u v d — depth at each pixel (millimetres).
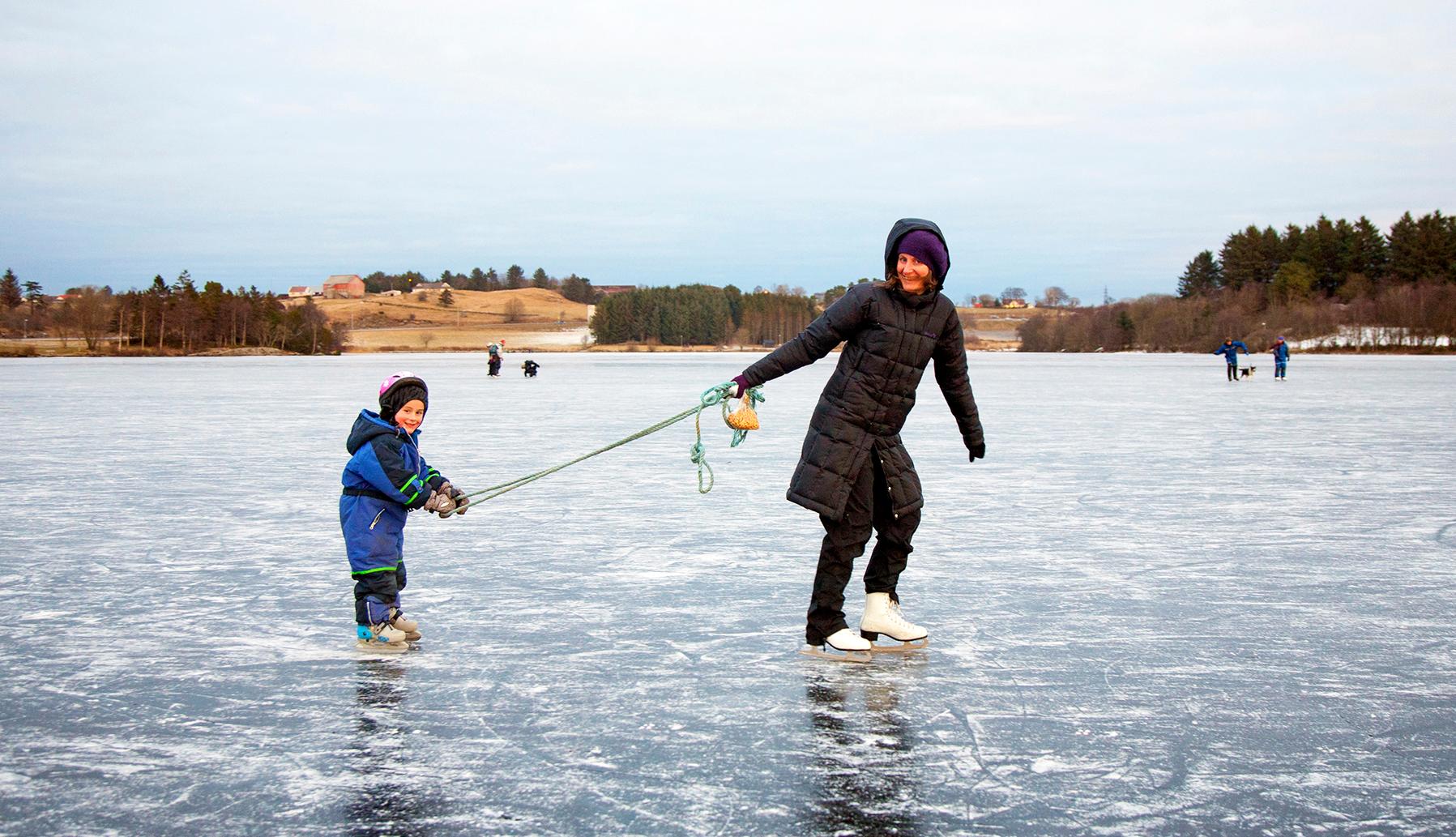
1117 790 3760
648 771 3908
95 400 29844
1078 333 136625
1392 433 18766
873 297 5086
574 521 9484
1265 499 10836
